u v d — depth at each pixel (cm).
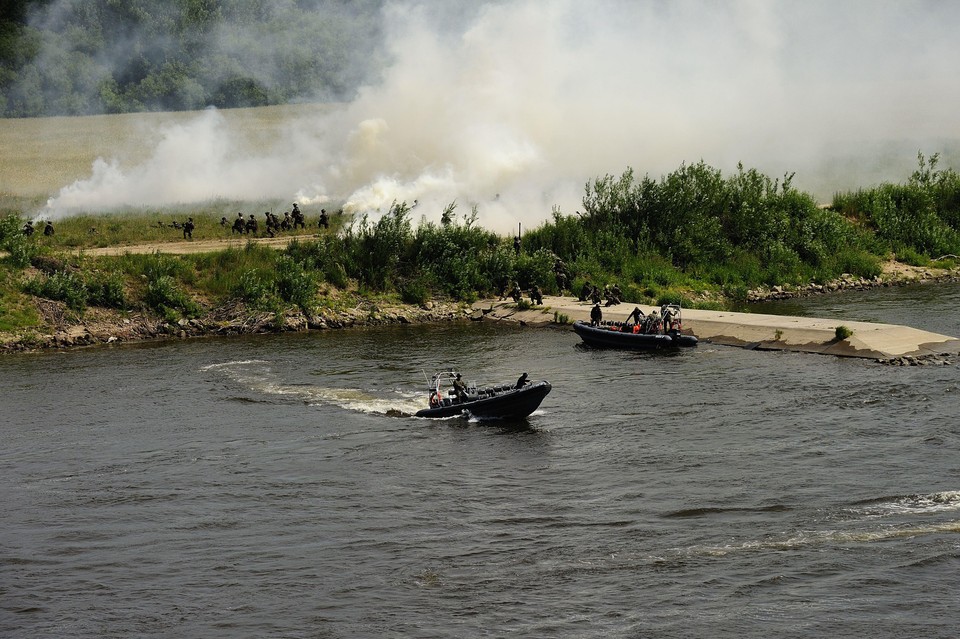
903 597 3684
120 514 4644
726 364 7075
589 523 4397
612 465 5094
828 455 5088
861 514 4369
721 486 4744
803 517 4362
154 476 5116
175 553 4225
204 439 5691
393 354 7769
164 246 10906
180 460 5347
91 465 5294
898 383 6322
